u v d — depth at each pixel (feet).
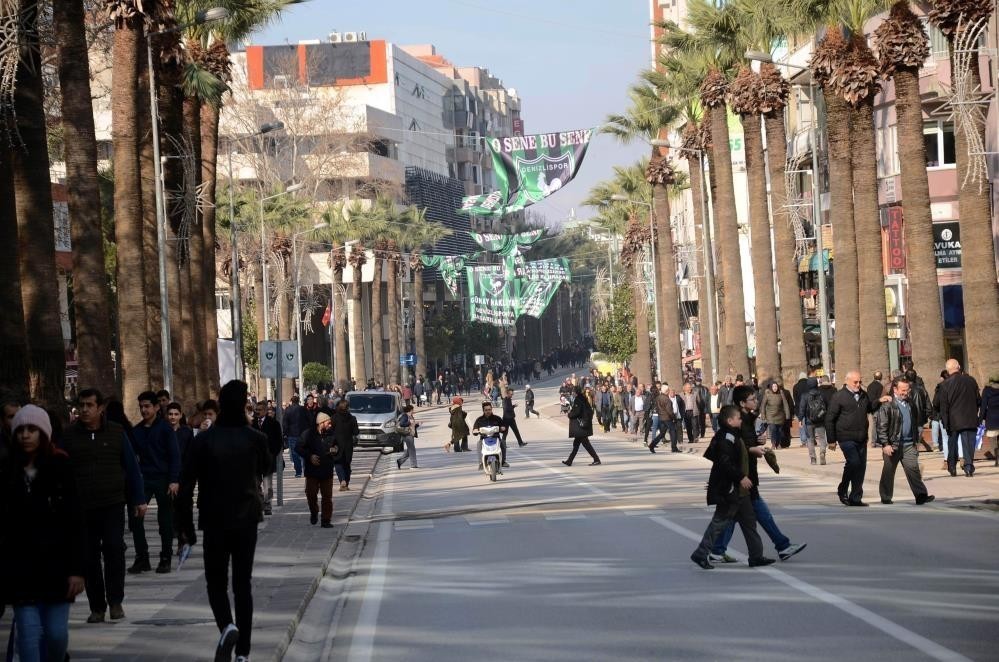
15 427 31.30
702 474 115.85
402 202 466.70
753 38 181.88
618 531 72.08
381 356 383.24
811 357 226.17
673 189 315.58
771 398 138.62
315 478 83.41
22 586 30.81
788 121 236.84
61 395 79.71
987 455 110.22
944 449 111.65
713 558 57.62
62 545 31.12
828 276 214.07
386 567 62.85
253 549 38.47
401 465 153.17
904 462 78.79
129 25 110.93
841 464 116.57
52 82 134.00
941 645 36.45
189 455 38.29
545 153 266.36
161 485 59.72
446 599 50.70
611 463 139.03
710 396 177.47
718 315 248.73
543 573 56.54
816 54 149.28
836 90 146.51
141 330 110.42
